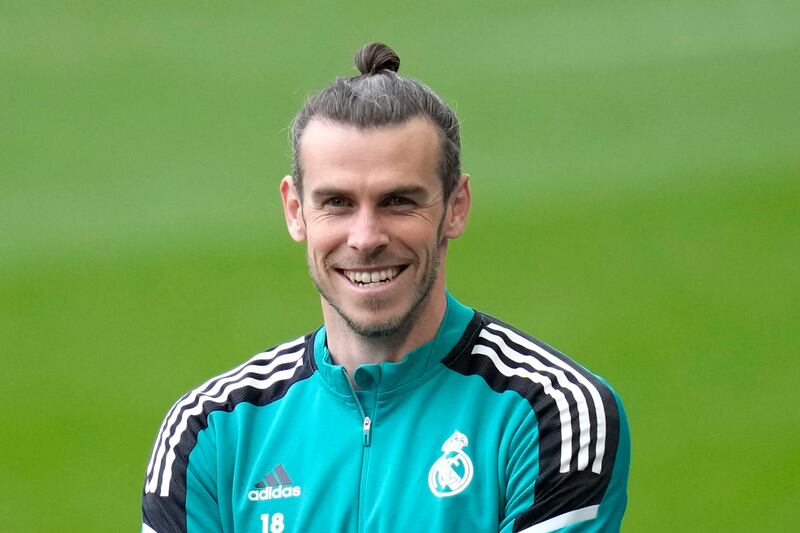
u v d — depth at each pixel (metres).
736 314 41.06
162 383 39.03
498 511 11.78
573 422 11.82
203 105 59.56
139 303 44.22
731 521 30.72
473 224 48.91
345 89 11.70
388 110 11.42
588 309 42.03
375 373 12.07
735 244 46.16
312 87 60.72
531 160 54.50
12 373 40.31
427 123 11.60
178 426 12.61
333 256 11.66
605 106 59.03
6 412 38.00
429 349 12.16
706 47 64.38
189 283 45.34
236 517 12.23
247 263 46.50
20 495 33.81
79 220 50.50
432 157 11.58
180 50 64.69
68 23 67.06
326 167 11.47
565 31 66.56
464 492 11.77
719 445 33.94
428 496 11.78
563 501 11.69
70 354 41.22
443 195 11.80
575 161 54.31
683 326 40.53
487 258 46.16
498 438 11.92
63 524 32.41
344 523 11.92
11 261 47.53
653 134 56.28
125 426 36.91
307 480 12.13
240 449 12.38
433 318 12.17
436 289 12.17
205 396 12.71
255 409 12.59
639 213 49.12
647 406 36.06
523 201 50.78
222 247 47.84
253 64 63.25
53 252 48.16
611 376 37.72
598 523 11.84
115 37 65.81
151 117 58.59
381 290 11.59
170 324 42.62
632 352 39.09
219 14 68.06
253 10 68.56
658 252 45.91
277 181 52.88
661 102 59.09
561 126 57.38
